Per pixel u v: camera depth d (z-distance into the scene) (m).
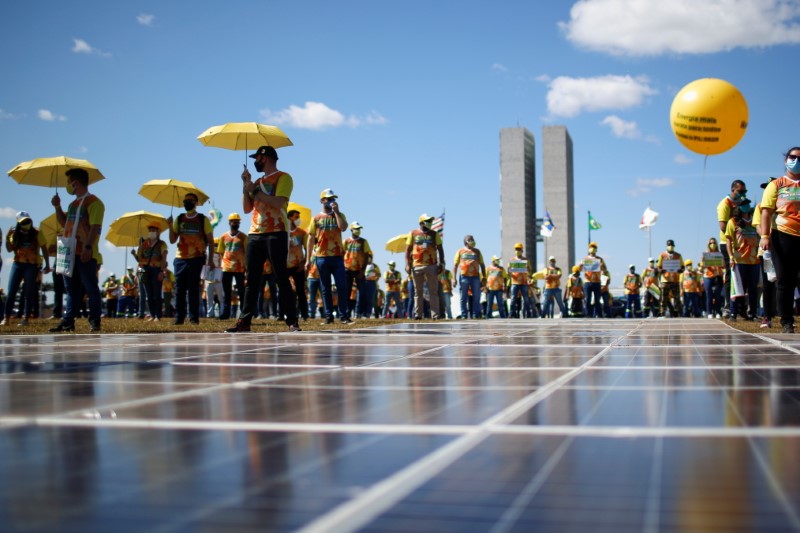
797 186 8.71
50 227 20.61
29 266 14.66
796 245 8.70
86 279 10.69
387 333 9.59
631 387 3.42
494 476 1.78
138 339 8.30
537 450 2.07
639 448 2.08
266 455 2.06
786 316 8.82
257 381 3.86
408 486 1.70
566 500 1.57
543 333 9.30
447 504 1.55
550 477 1.77
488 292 26.05
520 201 117.06
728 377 3.79
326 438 2.29
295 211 15.66
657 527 1.38
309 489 1.69
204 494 1.65
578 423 2.49
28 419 2.67
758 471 1.80
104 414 2.78
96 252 10.73
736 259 13.21
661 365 4.48
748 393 3.18
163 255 18.27
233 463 1.96
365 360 5.15
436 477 1.78
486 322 15.73
